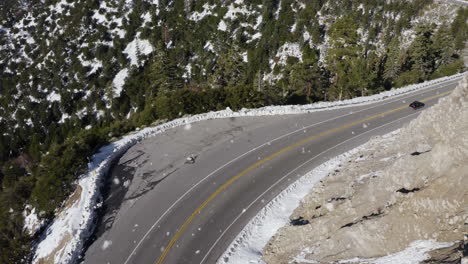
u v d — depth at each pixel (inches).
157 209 725.3
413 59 1916.8
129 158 926.4
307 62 1731.1
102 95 2778.1
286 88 1820.9
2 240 771.4
